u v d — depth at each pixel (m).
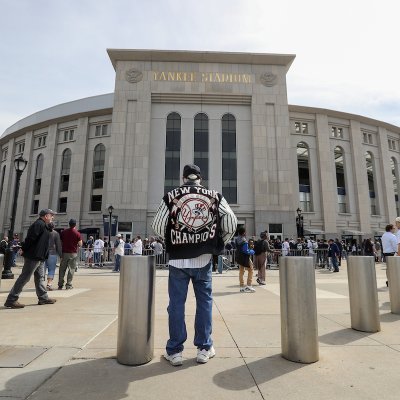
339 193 35.53
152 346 3.14
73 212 34.53
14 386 2.48
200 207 3.17
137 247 16.45
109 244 21.16
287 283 3.25
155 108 31.56
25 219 37.94
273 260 18.80
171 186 30.17
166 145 30.98
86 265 18.88
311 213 33.59
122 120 30.55
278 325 4.57
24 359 3.08
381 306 6.20
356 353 3.35
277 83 32.19
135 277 3.11
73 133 37.62
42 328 4.29
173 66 31.92
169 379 2.66
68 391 2.41
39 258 5.91
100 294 7.58
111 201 29.00
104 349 3.42
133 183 29.36
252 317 5.12
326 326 4.54
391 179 37.84
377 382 2.62
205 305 3.16
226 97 31.72
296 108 34.91
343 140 36.59
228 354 3.31
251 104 31.69
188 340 3.83
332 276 13.23
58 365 2.95
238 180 30.59
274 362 3.08
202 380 2.64
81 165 35.47
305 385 2.56
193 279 3.20
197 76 31.86
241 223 29.81
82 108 37.50
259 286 9.71
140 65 31.77
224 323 4.70
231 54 31.77
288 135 31.08
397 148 40.38
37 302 6.38
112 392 2.40
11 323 4.57
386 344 3.68
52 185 36.78
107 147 35.38
